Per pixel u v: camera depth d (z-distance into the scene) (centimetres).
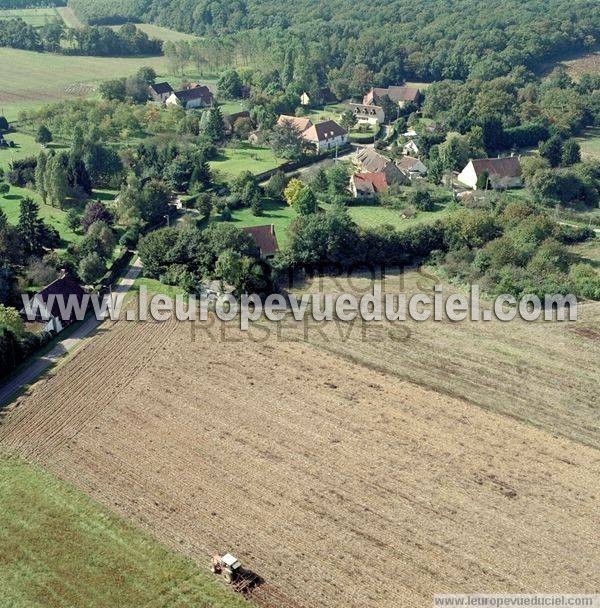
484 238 9781
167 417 6525
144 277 9275
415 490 5681
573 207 12331
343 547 5153
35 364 7362
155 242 9162
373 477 5812
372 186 12462
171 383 7031
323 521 5378
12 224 10394
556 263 9250
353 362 7444
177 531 5278
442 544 5188
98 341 7794
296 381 7088
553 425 6506
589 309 8512
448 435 6331
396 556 5088
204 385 7006
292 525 5341
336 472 5866
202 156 13150
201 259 8956
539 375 7275
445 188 12862
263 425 6425
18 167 12794
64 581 4881
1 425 6419
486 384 7112
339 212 10169
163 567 4978
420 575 4941
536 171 12638
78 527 5297
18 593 4797
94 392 6894
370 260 9538
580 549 5159
